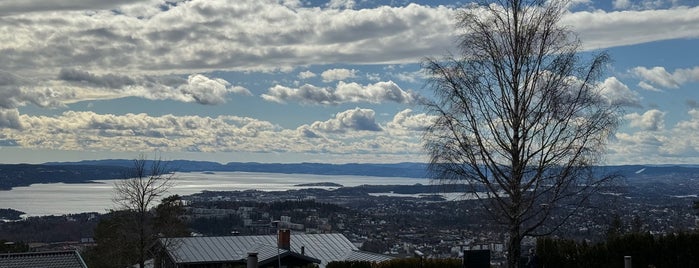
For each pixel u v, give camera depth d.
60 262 30.94
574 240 27.06
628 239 26.22
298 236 50.12
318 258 45.31
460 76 25.22
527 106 24.75
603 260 26.23
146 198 42.44
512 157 24.59
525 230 24.56
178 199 50.97
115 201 46.91
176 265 43.84
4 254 30.81
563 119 24.42
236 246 46.81
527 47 24.77
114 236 50.22
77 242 75.38
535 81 24.75
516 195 24.25
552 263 26.88
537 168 24.38
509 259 24.27
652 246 25.92
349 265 33.75
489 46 25.08
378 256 44.16
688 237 25.77
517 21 25.17
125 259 49.41
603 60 24.66
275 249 42.00
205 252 45.50
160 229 44.91
